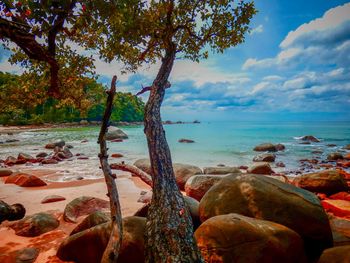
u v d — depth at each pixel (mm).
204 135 53562
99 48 6789
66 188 10773
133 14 5883
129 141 37031
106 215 5852
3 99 6391
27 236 5816
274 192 5102
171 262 2984
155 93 4648
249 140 40812
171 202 3654
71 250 4793
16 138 39062
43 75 6605
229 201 5215
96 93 7211
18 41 3590
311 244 4625
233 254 3600
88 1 4703
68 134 47594
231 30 7066
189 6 6688
